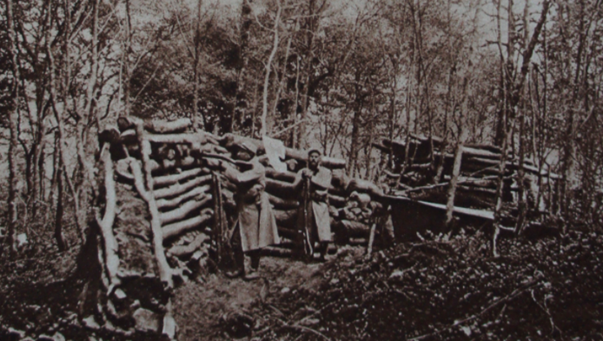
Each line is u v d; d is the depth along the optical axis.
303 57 18.23
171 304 5.62
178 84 20.58
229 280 6.73
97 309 5.05
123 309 5.11
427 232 8.01
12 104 10.63
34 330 5.19
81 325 5.04
